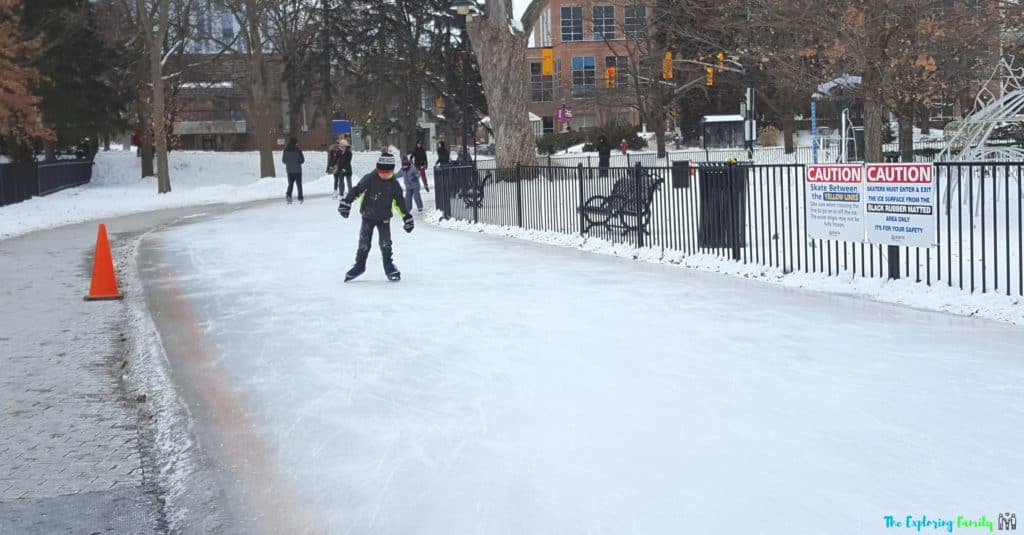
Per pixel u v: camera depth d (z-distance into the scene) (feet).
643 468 18.02
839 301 36.09
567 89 263.90
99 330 35.24
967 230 51.08
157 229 81.41
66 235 77.71
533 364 26.76
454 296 39.47
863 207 38.37
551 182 65.92
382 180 44.09
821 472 17.47
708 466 17.98
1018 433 19.36
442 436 20.58
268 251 58.85
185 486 18.33
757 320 32.42
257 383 25.96
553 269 47.52
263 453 20.08
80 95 153.99
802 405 21.84
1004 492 16.24
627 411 21.81
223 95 240.73
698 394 23.07
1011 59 65.57
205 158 195.42
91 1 171.83
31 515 16.93
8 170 112.68
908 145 70.69
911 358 26.18
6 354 31.12
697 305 35.83
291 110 204.44
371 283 43.96
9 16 126.21
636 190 54.44
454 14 190.19
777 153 164.55
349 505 16.97
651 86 178.19
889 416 20.77
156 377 27.22
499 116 106.93
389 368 26.94
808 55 64.18
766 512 15.69
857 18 55.67
